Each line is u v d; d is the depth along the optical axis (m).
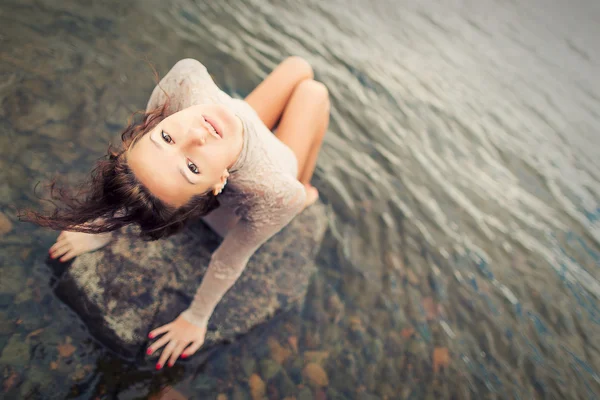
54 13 4.45
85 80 3.99
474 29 11.45
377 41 7.91
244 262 2.77
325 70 6.14
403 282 3.91
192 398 2.78
